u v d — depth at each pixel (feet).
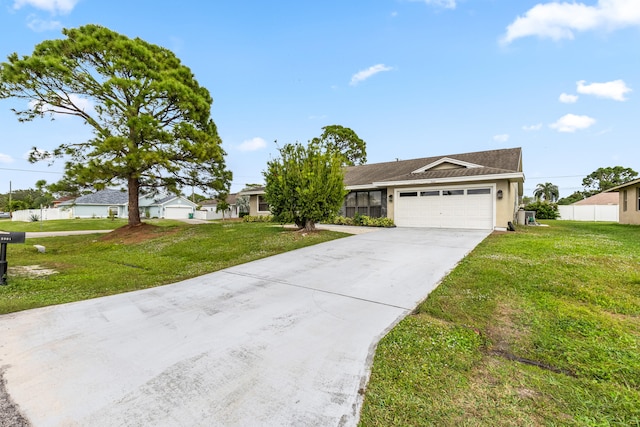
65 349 9.58
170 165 41.06
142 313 12.93
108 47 39.81
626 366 8.21
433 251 24.06
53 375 8.07
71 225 80.38
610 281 14.93
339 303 13.65
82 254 32.71
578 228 45.19
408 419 6.38
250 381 7.79
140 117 37.60
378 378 7.88
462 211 41.65
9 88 36.52
